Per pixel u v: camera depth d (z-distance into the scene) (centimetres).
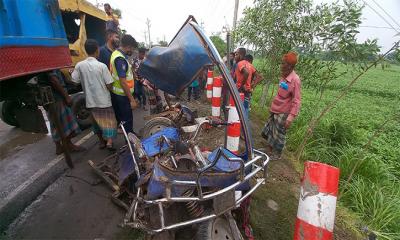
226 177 245
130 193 348
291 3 692
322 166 187
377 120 1034
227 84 274
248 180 261
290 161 549
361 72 495
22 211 344
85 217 335
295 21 702
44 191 389
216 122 340
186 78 359
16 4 250
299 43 655
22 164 467
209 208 254
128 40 484
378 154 692
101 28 843
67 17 712
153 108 678
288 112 485
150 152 327
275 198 401
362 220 399
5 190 388
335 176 185
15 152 514
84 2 690
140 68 385
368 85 2592
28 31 268
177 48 351
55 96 447
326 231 188
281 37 752
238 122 369
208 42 279
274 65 842
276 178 461
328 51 527
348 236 354
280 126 496
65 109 473
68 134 482
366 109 1319
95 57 472
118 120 526
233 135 372
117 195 358
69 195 380
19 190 388
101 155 507
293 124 708
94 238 301
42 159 486
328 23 509
